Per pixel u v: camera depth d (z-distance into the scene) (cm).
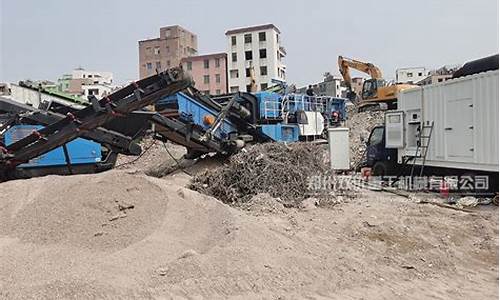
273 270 598
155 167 1662
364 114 3175
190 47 9319
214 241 662
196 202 791
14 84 2269
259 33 7469
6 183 870
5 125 1152
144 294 516
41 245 658
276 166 1084
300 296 553
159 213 727
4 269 568
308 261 641
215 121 1548
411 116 1409
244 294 546
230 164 1152
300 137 1903
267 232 712
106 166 1262
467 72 1294
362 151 2172
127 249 625
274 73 7431
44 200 761
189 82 1155
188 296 526
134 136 1258
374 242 782
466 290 599
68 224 692
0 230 708
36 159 1171
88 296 498
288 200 1035
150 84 1146
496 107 1081
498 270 677
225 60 7819
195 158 1662
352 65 3900
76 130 1111
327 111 2252
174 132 1415
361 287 597
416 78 8200
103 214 708
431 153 1319
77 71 10475
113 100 1141
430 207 1048
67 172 1219
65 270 564
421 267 681
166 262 589
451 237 816
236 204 1016
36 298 489
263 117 1745
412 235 820
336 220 911
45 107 1308
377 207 1052
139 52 9044
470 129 1169
